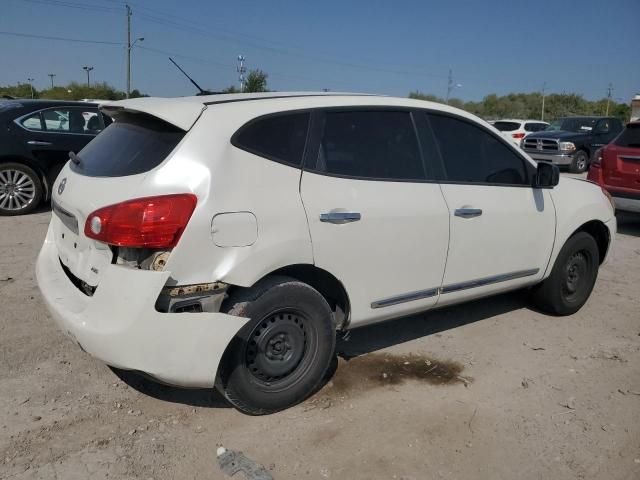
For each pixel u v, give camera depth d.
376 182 3.73
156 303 2.96
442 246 4.05
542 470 3.07
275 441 3.25
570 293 5.26
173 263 2.96
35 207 8.66
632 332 4.96
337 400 3.68
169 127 3.25
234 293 3.22
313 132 3.53
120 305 2.94
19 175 8.48
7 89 60.84
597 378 4.09
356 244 3.58
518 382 4.00
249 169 3.22
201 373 3.07
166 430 3.32
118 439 3.21
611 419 3.56
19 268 5.95
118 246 3.01
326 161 3.55
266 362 3.36
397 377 4.01
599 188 5.48
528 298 5.54
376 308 3.80
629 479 3.03
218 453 3.12
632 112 32.56
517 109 69.56
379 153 3.82
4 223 7.99
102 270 3.11
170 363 3.00
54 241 3.96
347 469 3.03
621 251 7.92
